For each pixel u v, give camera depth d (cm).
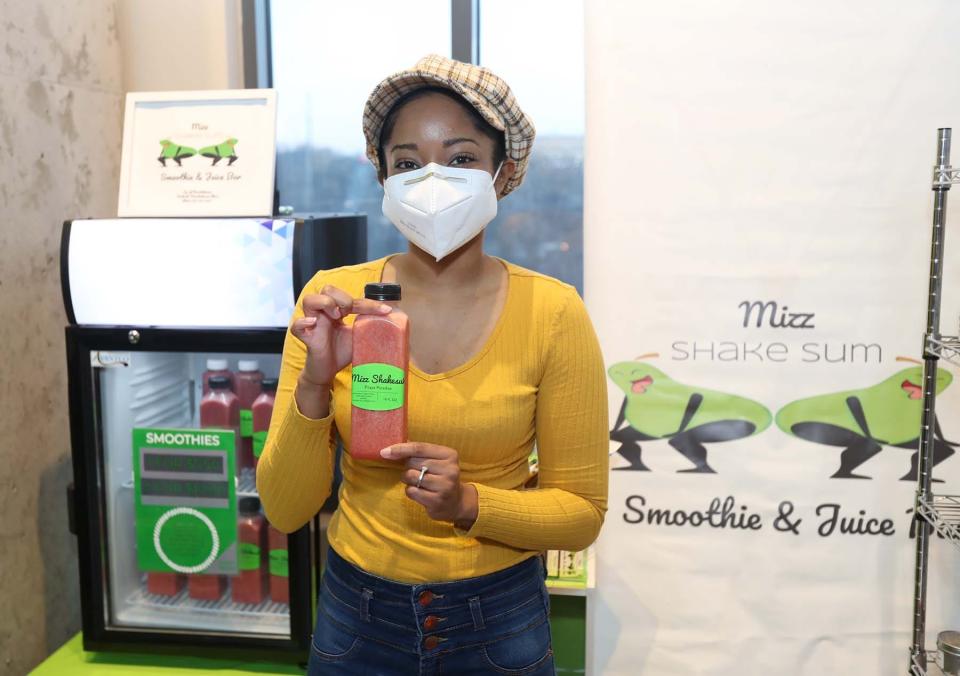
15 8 190
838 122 196
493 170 120
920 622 192
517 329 117
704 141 200
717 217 202
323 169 235
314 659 125
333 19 229
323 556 178
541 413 120
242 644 178
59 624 212
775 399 205
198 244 168
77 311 172
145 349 171
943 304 198
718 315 205
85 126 216
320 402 112
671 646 215
